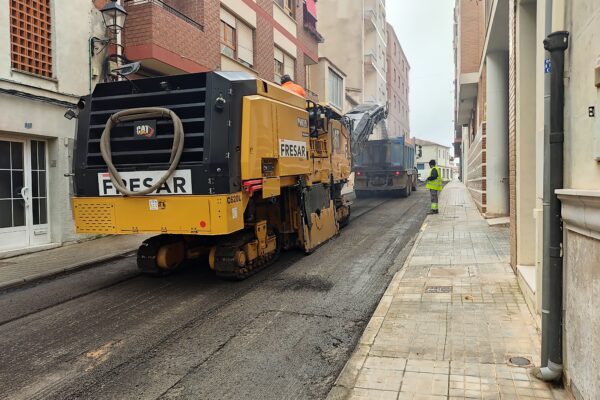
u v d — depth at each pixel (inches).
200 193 256.8
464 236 414.6
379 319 206.8
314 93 1011.9
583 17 122.4
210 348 190.9
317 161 398.3
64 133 416.8
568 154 135.0
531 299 205.6
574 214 125.1
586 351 120.5
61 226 418.6
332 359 178.7
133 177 269.0
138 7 450.0
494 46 495.2
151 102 273.0
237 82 275.4
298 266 333.4
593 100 115.0
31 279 303.0
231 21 641.0
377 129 1147.3
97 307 248.1
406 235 457.7
